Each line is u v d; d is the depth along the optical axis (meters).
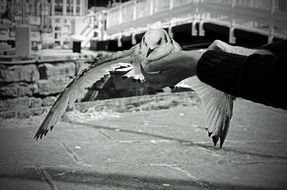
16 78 8.75
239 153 4.51
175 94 8.08
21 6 12.43
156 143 4.89
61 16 15.04
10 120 6.11
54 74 9.52
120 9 16.97
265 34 10.38
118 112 7.09
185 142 4.96
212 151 4.57
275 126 6.25
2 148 4.39
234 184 3.38
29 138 4.99
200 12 11.55
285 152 4.61
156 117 6.75
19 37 9.53
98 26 17.03
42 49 13.20
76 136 5.15
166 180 3.43
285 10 11.14
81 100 9.41
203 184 3.37
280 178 3.60
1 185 3.14
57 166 3.76
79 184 3.25
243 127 6.11
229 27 10.91
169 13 12.98
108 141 4.93
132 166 3.85
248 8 10.84
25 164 3.79
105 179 3.40
